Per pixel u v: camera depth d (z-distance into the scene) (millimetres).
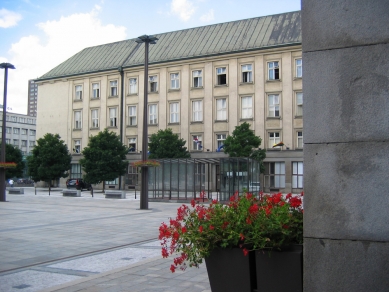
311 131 4355
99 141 44094
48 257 9141
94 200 29922
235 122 44812
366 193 4078
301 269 4363
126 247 10391
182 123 47562
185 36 52500
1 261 8711
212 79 46250
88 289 6254
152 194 29969
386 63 4125
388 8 4172
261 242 4359
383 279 3949
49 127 57000
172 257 8883
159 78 49344
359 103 4191
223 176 27594
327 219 4203
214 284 4715
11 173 56594
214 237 4582
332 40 4352
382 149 4062
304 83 4434
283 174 42531
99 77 53406
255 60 44312
